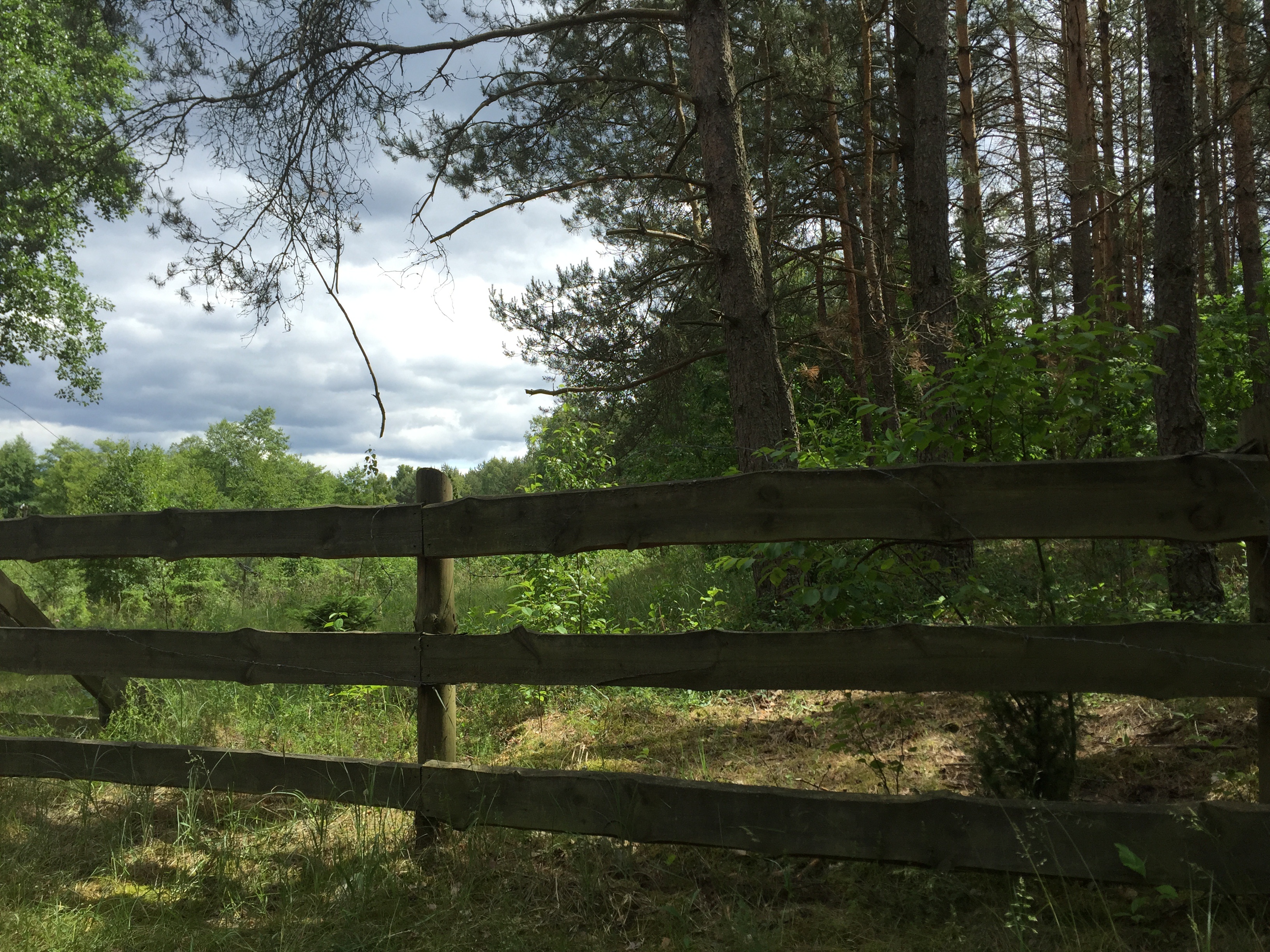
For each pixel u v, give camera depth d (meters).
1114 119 16.19
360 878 3.01
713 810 2.85
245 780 3.51
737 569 3.41
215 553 3.60
